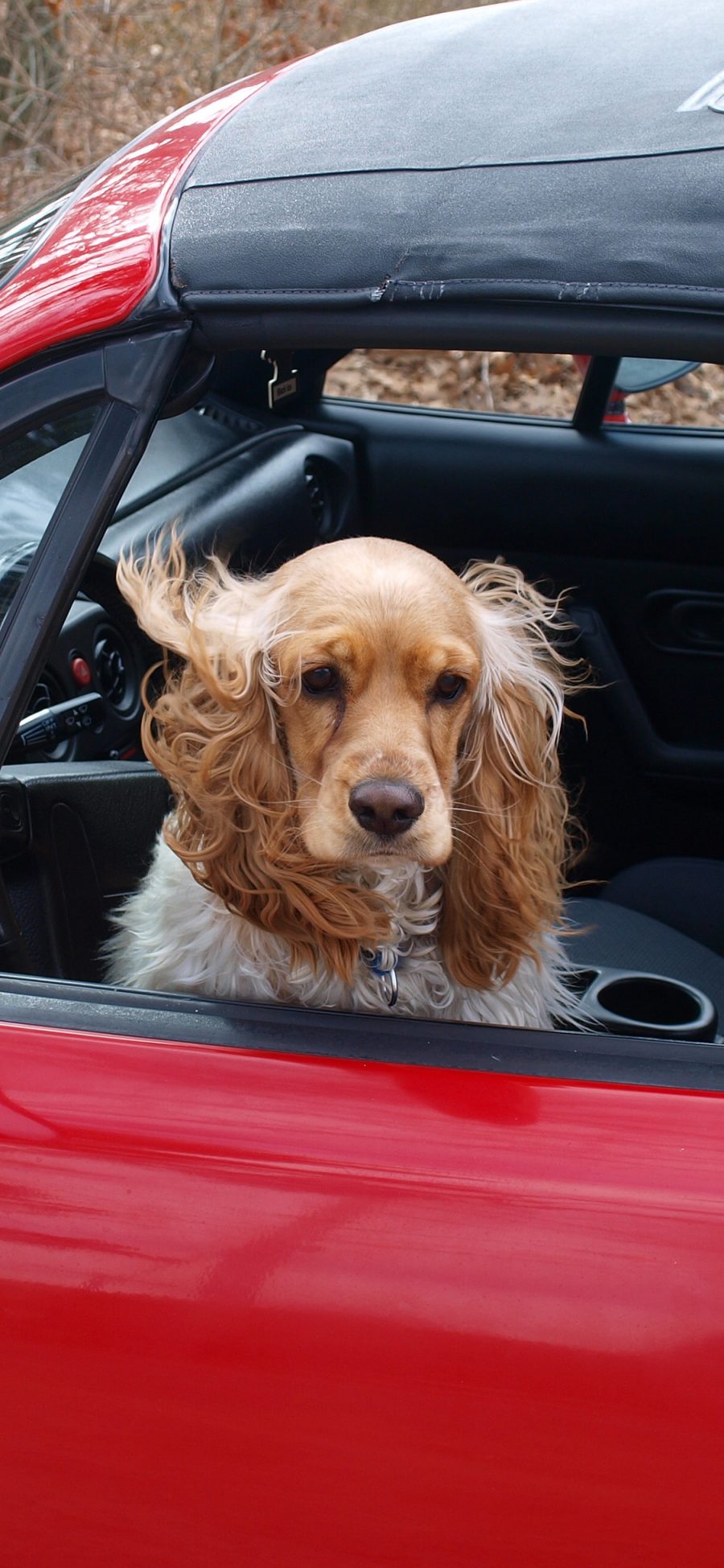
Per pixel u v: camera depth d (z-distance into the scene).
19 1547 1.21
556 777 1.83
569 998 1.85
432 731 1.49
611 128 1.28
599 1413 1.09
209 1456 1.14
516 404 3.38
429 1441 1.11
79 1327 1.15
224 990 1.62
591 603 3.32
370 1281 1.12
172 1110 1.19
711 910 2.51
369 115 1.40
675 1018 1.81
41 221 1.56
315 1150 1.16
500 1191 1.14
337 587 1.47
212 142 1.46
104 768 1.81
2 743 1.29
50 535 1.29
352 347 1.23
